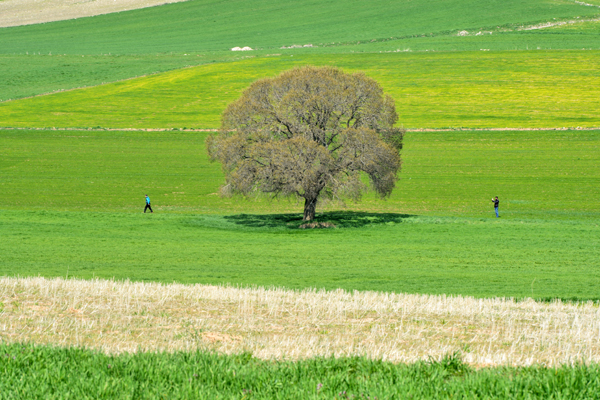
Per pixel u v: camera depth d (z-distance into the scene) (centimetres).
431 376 1480
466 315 2691
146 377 1467
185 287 3238
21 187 10650
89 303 2772
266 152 7050
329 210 9031
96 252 5288
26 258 4844
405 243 6178
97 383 1395
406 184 10888
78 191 10388
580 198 9650
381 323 2509
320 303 2858
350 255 5397
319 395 1323
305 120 7575
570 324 2570
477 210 8938
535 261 5069
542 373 1506
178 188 10694
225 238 6462
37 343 2091
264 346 2084
